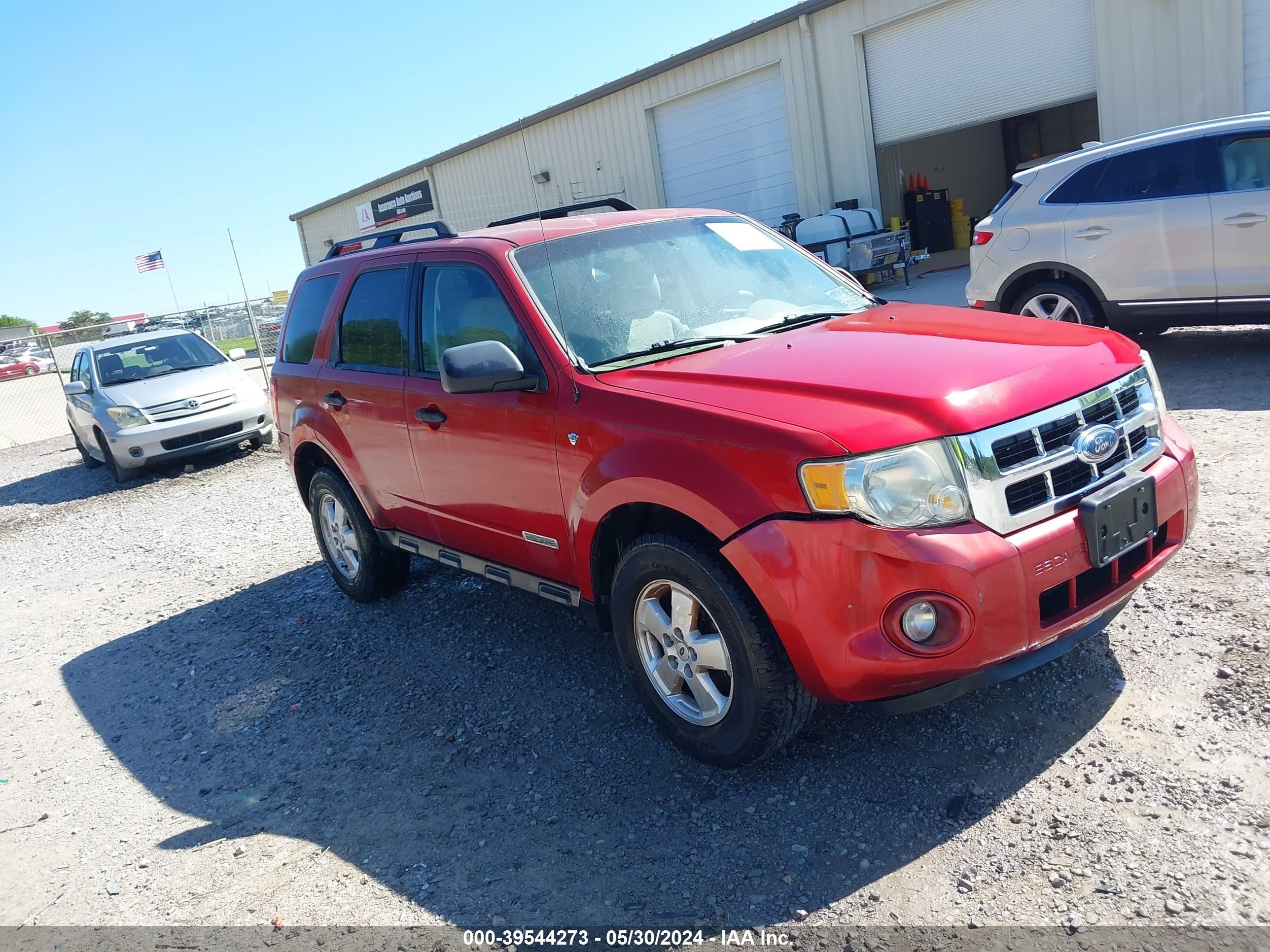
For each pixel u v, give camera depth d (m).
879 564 2.59
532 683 4.12
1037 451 2.75
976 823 2.73
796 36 15.77
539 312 3.62
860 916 2.46
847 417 2.70
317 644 5.03
